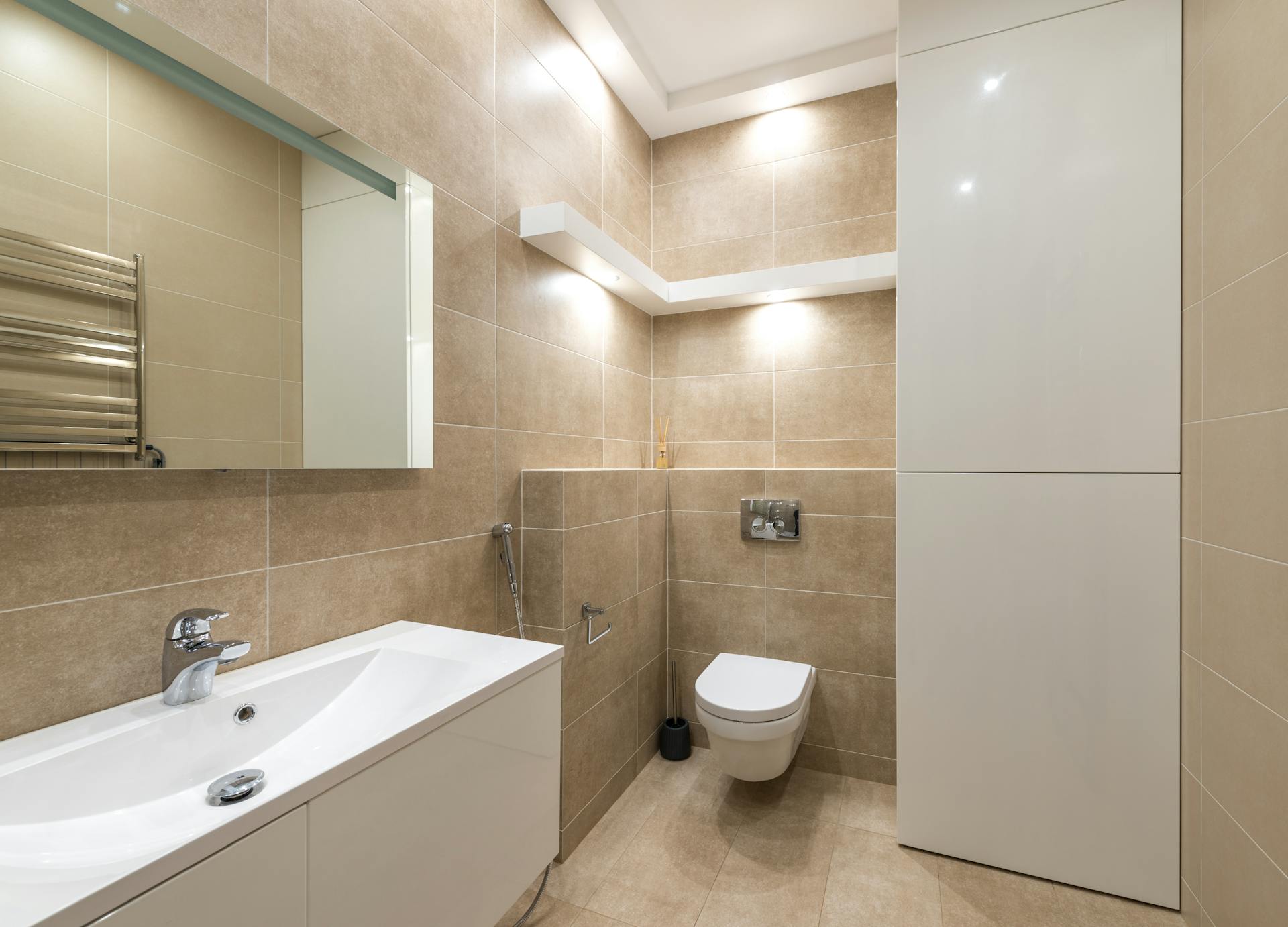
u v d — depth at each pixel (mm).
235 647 1035
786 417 2840
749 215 2926
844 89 2729
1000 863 1860
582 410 2416
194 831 674
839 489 2486
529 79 2096
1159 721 1700
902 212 1944
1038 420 1811
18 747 858
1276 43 1185
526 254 2061
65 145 923
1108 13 1745
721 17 2404
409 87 1586
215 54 1132
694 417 3006
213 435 1121
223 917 694
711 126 3010
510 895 1221
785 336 2850
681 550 2738
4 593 888
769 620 2590
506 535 1882
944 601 1912
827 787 2365
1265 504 1241
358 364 1413
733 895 1751
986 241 1858
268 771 1054
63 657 950
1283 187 1161
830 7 2350
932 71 1913
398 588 1549
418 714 1000
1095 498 1761
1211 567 1498
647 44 2557
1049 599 1804
